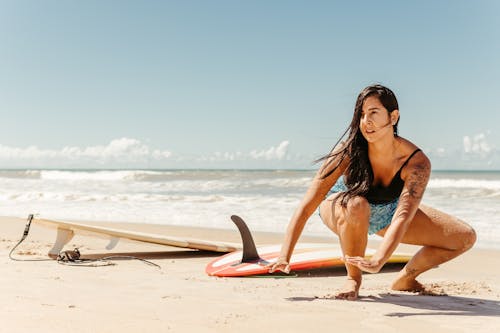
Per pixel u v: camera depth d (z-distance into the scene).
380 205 3.59
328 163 3.51
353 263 3.01
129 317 2.87
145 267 5.44
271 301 3.48
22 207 14.22
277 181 26.92
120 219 11.62
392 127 3.36
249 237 5.27
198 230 9.62
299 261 5.27
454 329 2.78
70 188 24.69
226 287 4.14
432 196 17.38
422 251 3.89
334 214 3.56
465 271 5.67
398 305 3.43
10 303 3.16
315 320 2.91
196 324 2.75
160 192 21.94
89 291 3.77
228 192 21.53
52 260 5.68
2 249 6.49
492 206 13.48
